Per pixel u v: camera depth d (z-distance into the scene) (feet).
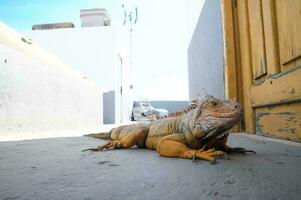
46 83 5.05
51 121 5.24
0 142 2.73
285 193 0.83
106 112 10.93
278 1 2.02
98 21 12.05
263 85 2.28
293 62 1.85
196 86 6.12
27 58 4.41
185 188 0.92
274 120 2.12
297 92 1.72
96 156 1.70
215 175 1.08
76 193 0.89
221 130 1.44
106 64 11.16
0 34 3.98
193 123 1.55
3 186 1.00
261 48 2.35
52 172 1.23
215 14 3.73
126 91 14.20
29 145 2.43
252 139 2.21
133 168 1.27
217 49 3.64
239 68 2.99
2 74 3.76
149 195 0.85
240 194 0.84
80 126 6.81
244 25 2.78
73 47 11.37
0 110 3.72
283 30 1.96
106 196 0.85
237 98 2.95
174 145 1.53
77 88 6.64
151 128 2.08
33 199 0.84
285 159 1.40
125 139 2.08
